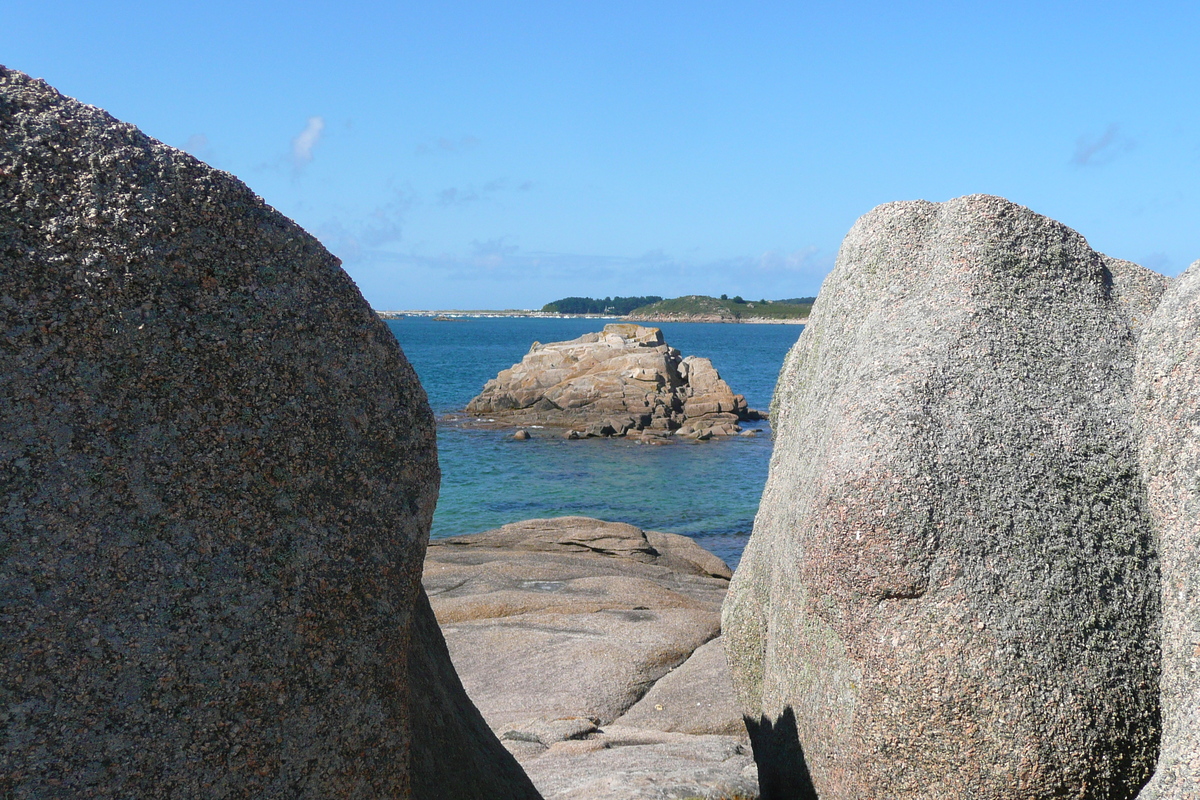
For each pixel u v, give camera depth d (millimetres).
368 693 2275
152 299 2131
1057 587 3207
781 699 4027
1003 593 3201
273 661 2133
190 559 2078
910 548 3264
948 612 3201
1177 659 2906
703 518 23000
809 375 4988
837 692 3508
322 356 2338
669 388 41281
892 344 3822
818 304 5254
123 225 2123
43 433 1970
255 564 2152
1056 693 3105
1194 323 3223
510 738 6031
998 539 3254
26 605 1892
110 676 1950
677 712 6922
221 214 2268
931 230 4277
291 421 2260
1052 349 3691
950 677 3162
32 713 1870
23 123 2090
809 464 4086
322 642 2213
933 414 3463
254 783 2080
